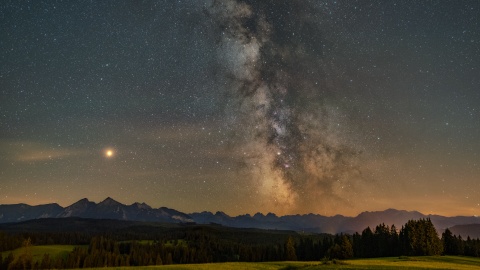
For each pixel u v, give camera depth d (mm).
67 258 127938
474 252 106250
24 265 117438
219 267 69750
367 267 57156
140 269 67750
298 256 132125
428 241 106688
